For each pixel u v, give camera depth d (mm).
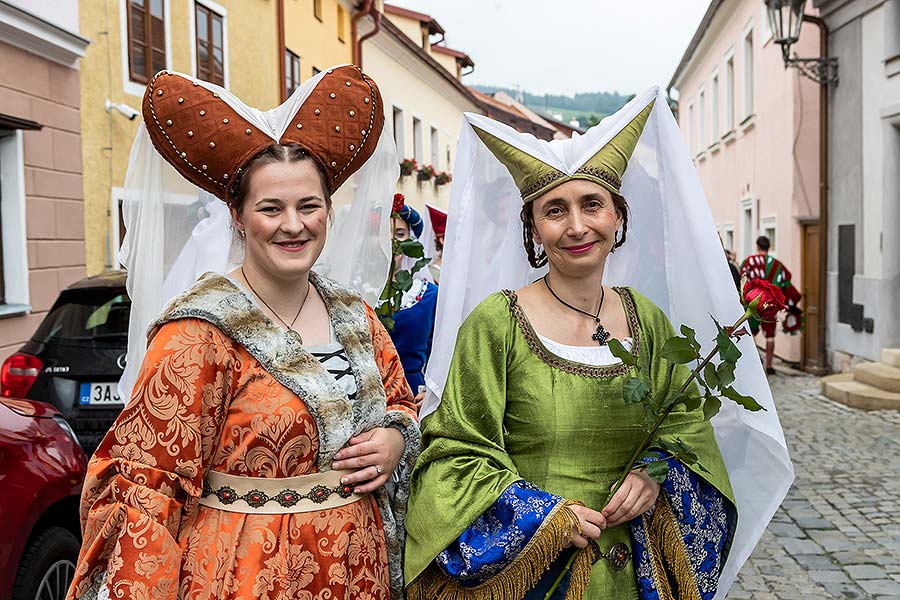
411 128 23672
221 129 1876
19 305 7980
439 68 24750
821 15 10930
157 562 1688
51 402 4688
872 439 7320
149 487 1721
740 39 16375
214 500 1831
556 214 2166
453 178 2445
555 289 2225
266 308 1944
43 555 3129
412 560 2053
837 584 4152
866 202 9914
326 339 1999
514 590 2004
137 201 2203
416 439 2107
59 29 8453
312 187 1896
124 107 9867
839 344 10844
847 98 10359
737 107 16844
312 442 1852
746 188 16141
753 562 4480
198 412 1765
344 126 1974
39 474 3127
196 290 1852
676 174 2371
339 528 1884
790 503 5508
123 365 4668
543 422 2088
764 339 14594
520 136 2256
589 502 2072
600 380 2109
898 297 9430
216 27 12734
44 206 8461
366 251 2416
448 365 2383
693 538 2150
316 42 17422
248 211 1887
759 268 10547
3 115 7445
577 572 2031
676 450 2025
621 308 2266
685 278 2434
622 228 2393
